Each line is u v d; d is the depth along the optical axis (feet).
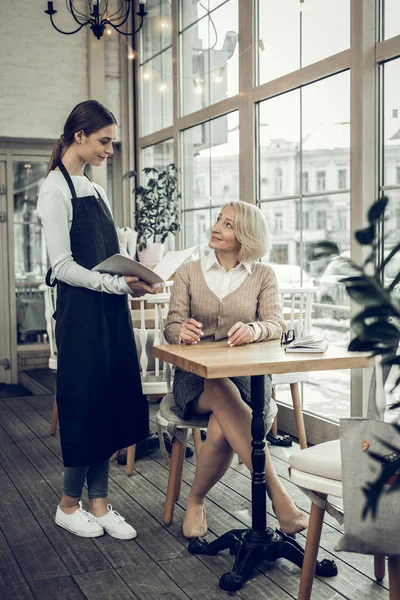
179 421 9.19
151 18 20.93
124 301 9.52
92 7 13.97
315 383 13.74
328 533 9.55
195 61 18.26
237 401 8.76
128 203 22.30
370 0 11.72
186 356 7.84
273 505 8.66
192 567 8.57
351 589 7.93
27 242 22.54
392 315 3.52
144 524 9.98
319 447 7.38
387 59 11.60
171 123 19.93
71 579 8.27
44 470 12.69
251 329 8.93
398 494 5.75
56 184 8.91
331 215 12.85
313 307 13.39
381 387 7.02
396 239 11.13
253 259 9.60
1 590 8.00
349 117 12.30
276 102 14.57
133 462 12.20
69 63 21.42
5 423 16.38
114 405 9.36
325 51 12.92
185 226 19.21
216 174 17.37
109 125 9.02
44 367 22.81
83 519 9.60
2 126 20.86
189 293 9.78
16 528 9.91
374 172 11.91
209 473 9.16
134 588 8.03
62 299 9.05
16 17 20.80
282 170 14.42
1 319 22.35
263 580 8.20
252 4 15.16
